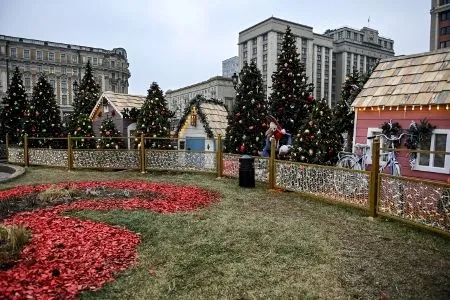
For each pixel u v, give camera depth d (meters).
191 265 4.51
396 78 10.54
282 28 64.75
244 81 14.91
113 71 107.75
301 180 9.11
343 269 4.44
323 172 8.42
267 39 64.81
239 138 14.73
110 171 14.27
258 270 4.38
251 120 14.64
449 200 5.61
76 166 14.71
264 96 15.22
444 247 5.27
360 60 84.88
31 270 4.13
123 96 22.66
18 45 90.81
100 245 5.12
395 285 4.02
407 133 9.54
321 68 75.31
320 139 10.28
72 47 100.50
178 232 5.88
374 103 10.31
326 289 3.91
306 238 5.63
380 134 9.84
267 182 10.59
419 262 4.70
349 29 84.44
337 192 8.05
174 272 4.29
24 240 5.12
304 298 3.71
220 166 12.51
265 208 7.76
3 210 7.34
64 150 15.02
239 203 8.26
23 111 24.55
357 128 11.01
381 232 6.01
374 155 6.95
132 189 9.86
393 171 9.20
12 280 3.86
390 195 6.71
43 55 94.88
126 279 4.08
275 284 4.01
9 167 15.27
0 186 10.59
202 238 5.57
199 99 18.92
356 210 7.58
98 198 8.60
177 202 8.17
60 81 97.62
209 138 15.95
